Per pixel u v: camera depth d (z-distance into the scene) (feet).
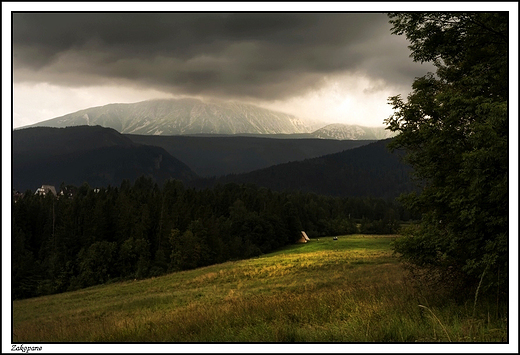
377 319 28.14
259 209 396.16
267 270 149.18
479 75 34.96
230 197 402.31
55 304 127.44
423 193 40.47
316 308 36.42
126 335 34.27
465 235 33.30
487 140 29.45
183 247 247.29
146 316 60.13
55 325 67.67
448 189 36.17
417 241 38.32
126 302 98.32
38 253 242.17
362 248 262.67
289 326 28.09
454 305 32.35
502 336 22.38
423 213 41.45
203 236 270.05
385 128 46.70
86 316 82.38
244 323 32.71
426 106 41.83
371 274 94.79
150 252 252.62
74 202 288.30
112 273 225.15
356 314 30.48
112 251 229.04
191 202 340.80
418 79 44.50
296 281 103.96
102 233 250.16
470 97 34.50
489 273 29.43
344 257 181.78
